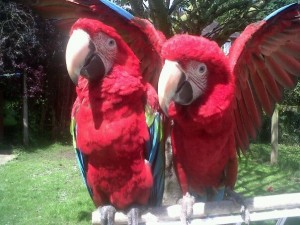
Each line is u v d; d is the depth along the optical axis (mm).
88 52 496
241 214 545
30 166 1864
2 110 2408
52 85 2510
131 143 515
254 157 2027
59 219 1257
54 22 638
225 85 491
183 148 540
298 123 2541
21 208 1344
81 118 524
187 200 548
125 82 500
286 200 550
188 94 481
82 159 580
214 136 516
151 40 568
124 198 546
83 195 1441
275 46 586
